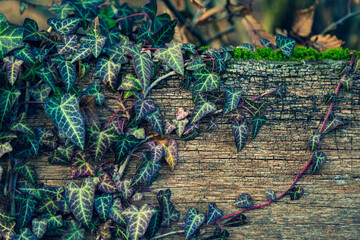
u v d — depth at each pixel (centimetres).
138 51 72
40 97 72
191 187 74
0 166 71
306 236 75
